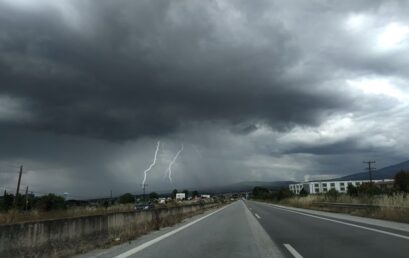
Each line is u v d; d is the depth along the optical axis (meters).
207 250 13.37
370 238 15.73
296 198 76.25
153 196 150.50
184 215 37.41
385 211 27.27
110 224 16.78
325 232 18.67
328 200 51.12
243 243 15.20
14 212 23.61
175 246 14.53
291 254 12.17
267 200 132.12
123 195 107.00
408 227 20.17
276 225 23.73
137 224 20.75
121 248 14.23
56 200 55.62
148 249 13.78
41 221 11.09
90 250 13.74
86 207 46.25
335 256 11.63
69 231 12.81
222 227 23.45
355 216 30.72
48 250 11.33
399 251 12.30
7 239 9.54
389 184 127.81
